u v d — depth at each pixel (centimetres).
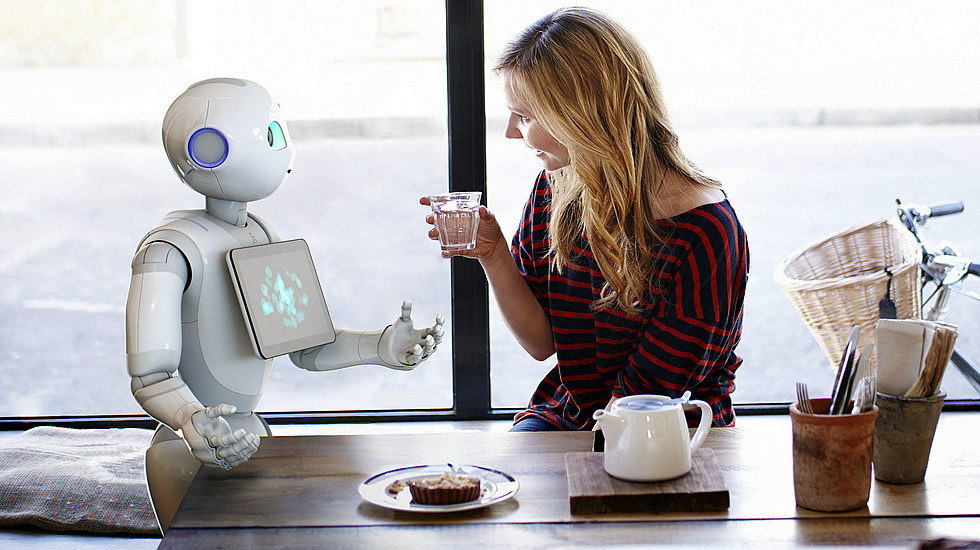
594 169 161
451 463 131
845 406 113
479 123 292
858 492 112
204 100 150
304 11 368
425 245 375
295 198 379
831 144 414
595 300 172
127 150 373
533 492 120
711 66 399
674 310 162
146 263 141
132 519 234
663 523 110
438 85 371
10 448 267
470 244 159
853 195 411
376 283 370
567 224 174
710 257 162
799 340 359
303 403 326
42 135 370
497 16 299
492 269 182
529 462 131
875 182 414
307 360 166
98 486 241
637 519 111
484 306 301
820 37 401
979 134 416
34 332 352
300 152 376
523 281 186
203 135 148
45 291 366
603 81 158
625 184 161
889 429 119
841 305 238
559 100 158
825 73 407
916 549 102
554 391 191
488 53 294
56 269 370
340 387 336
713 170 414
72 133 371
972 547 100
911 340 119
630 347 171
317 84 373
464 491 114
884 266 263
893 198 409
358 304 362
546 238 185
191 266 145
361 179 377
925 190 414
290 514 114
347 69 372
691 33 391
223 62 372
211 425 126
